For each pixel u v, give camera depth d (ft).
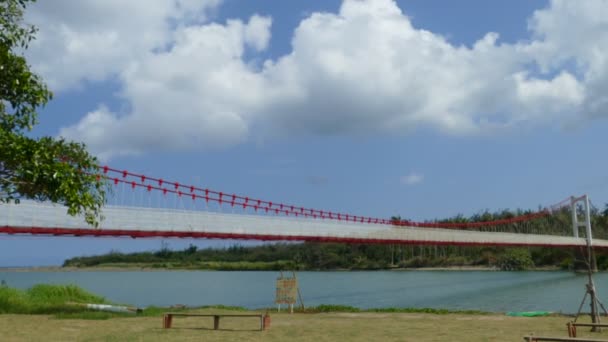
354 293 164.35
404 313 76.74
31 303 75.15
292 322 60.34
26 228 67.87
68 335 45.83
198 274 380.58
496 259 344.08
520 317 69.21
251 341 43.42
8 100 40.91
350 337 46.62
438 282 218.18
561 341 34.17
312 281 247.29
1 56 39.14
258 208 128.57
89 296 89.45
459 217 425.69
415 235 156.66
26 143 39.32
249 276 330.34
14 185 39.73
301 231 113.50
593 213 357.41
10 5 39.06
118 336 45.19
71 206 42.39
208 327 53.36
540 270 309.63
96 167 46.01
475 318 66.80
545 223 329.31
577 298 135.33
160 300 145.28
